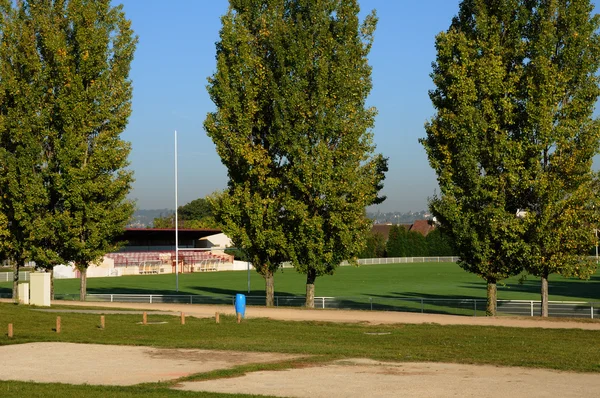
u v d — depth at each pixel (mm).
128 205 53500
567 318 38844
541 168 39750
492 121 40219
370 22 46156
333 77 44250
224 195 47406
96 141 51219
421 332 32906
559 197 39438
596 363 23141
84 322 36625
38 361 24578
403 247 149875
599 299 58844
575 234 39281
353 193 44344
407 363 23406
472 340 29672
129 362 24156
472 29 43219
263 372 21688
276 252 47969
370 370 21906
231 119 46438
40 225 50969
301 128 44156
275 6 47406
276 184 45812
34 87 50438
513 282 86250
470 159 40094
